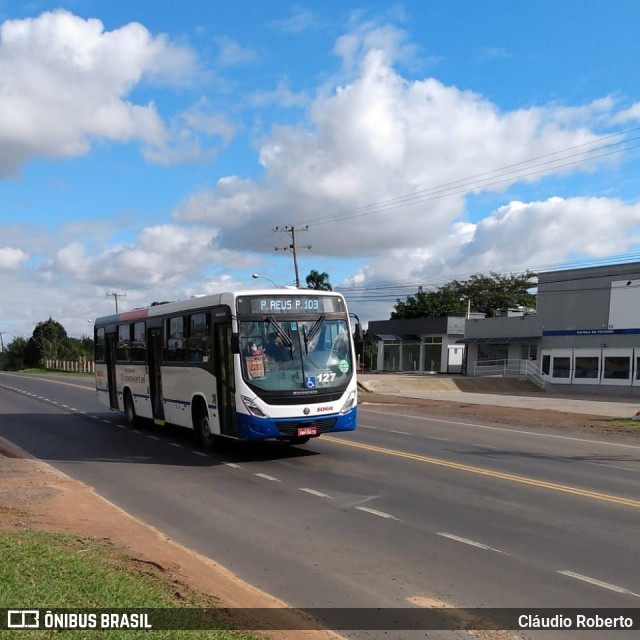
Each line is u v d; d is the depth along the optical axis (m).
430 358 60.84
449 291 82.81
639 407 28.08
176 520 8.01
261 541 7.07
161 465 11.90
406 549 6.76
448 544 6.93
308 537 7.21
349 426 12.20
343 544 6.95
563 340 44.78
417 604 5.30
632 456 13.78
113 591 4.93
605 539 7.15
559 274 45.31
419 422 20.64
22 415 21.70
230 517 8.12
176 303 14.62
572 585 5.73
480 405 28.78
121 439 15.45
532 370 47.41
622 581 5.84
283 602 5.32
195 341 13.52
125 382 18.20
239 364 11.55
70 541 6.55
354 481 10.32
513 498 9.15
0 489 9.41
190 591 5.29
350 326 12.61
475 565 6.25
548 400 32.69
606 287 42.19
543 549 6.77
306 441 14.35
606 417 23.14
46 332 103.88
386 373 59.69
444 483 10.16
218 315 12.42
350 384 12.25
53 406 25.34
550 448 14.78
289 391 11.59
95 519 7.84
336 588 5.66
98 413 22.34
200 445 14.31
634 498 9.25
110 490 9.80
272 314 11.93
